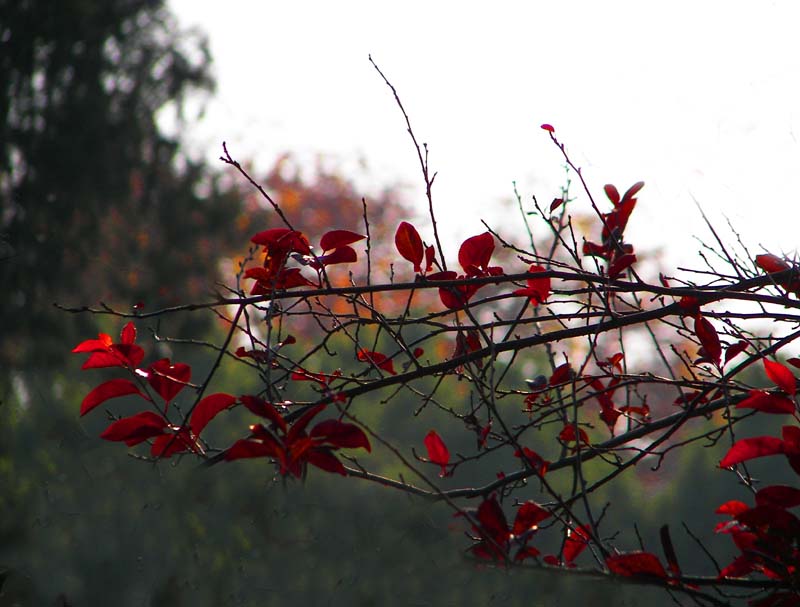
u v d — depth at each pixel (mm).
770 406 2750
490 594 2676
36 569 2652
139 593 2654
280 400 2832
